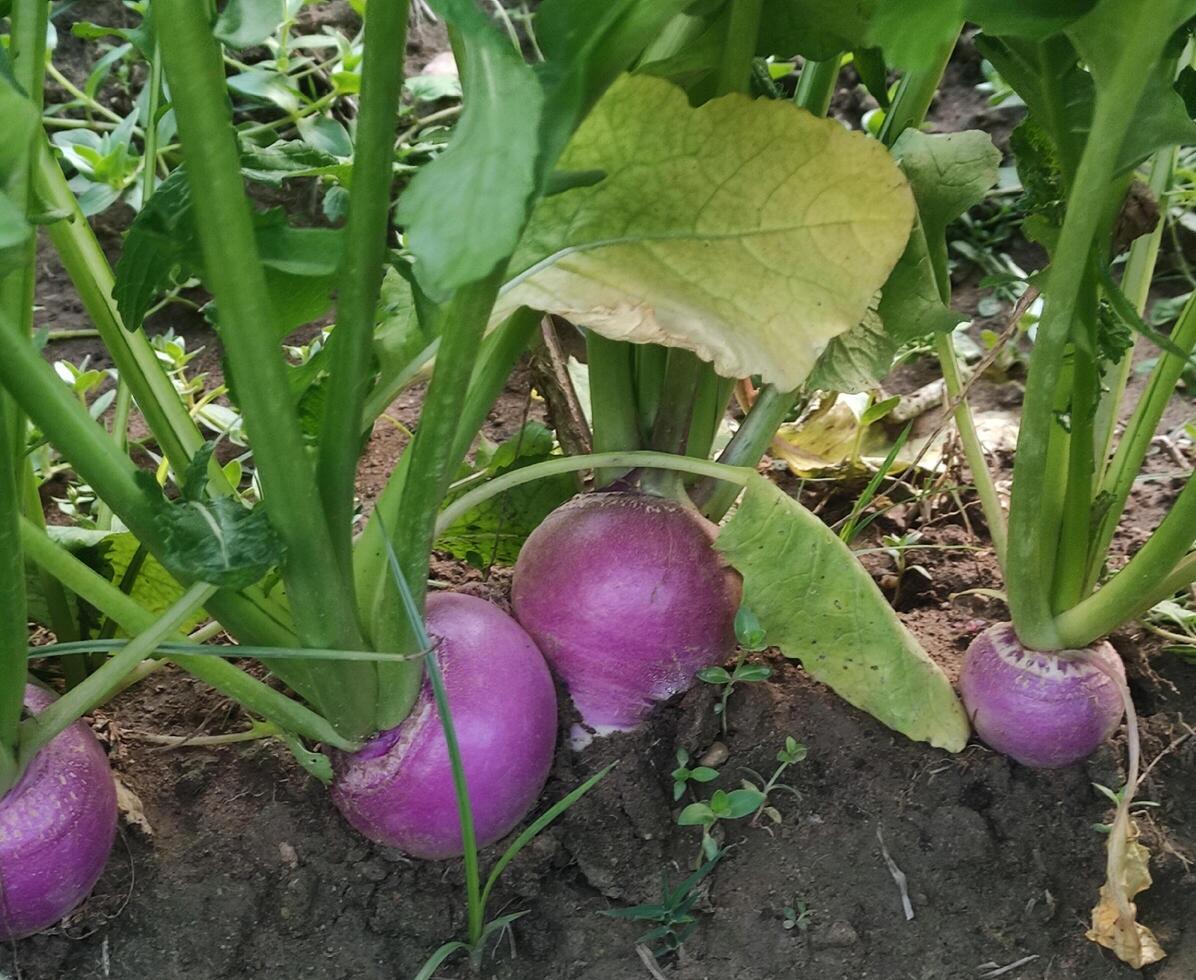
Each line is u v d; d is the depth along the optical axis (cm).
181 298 129
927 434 114
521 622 76
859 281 65
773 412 79
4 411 52
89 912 68
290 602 59
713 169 62
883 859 73
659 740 75
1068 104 65
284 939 69
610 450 78
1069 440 73
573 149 62
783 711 79
